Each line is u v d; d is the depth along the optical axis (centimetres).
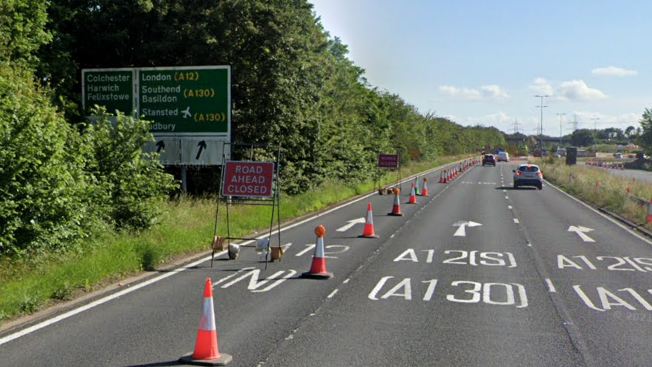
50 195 1194
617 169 8688
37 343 765
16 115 1216
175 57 2631
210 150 2123
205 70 2116
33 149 1173
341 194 3353
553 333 839
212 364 691
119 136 1630
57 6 2277
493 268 1338
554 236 1905
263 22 2661
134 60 2614
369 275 1245
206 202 2225
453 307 980
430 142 9300
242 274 1246
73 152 1380
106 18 2491
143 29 2594
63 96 2144
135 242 1395
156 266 1326
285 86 2747
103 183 1491
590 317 928
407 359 721
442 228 2077
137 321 874
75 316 897
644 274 1285
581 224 2256
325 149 3494
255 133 2752
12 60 1845
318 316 916
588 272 1302
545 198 3572
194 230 1670
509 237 1867
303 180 3122
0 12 1755
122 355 721
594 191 3519
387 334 824
